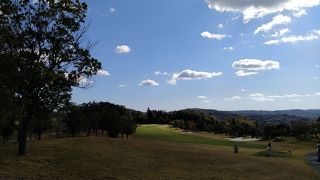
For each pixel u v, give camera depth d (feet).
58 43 114.83
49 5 113.80
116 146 172.76
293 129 574.97
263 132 589.32
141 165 126.62
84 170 108.27
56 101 112.37
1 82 99.09
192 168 130.11
